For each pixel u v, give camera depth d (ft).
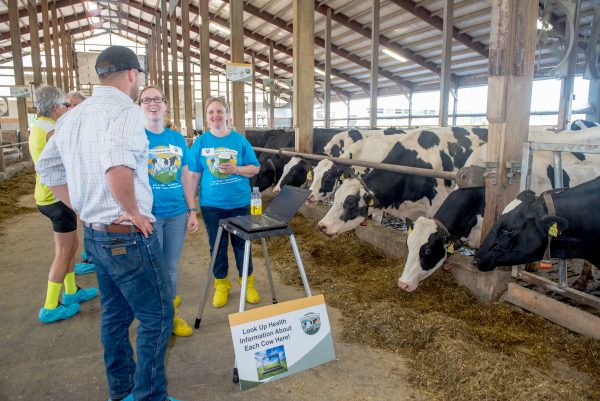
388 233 15.49
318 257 15.67
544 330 9.67
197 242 17.89
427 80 59.82
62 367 8.73
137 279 6.07
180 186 9.46
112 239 5.90
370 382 8.16
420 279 11.67
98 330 10.27
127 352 7.04
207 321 10.73
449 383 8.00
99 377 8.39
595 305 9.52
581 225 9.32
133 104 5.93
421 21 43.24
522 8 10.51
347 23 48.62
